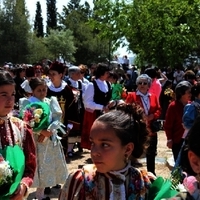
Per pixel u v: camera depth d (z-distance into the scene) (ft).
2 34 167.84
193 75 36.96
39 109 17.72
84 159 28.84
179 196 5.92
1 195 9.48
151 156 21.57
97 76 26.68
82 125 27.71
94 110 26.71
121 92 26.68
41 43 185.47
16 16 169.78
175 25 57.11
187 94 20.74
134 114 7.57
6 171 9.26
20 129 10.99
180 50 56.24
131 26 57.82
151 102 21.84
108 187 7.39
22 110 18.12
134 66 64.64
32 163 11.09
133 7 57.72
